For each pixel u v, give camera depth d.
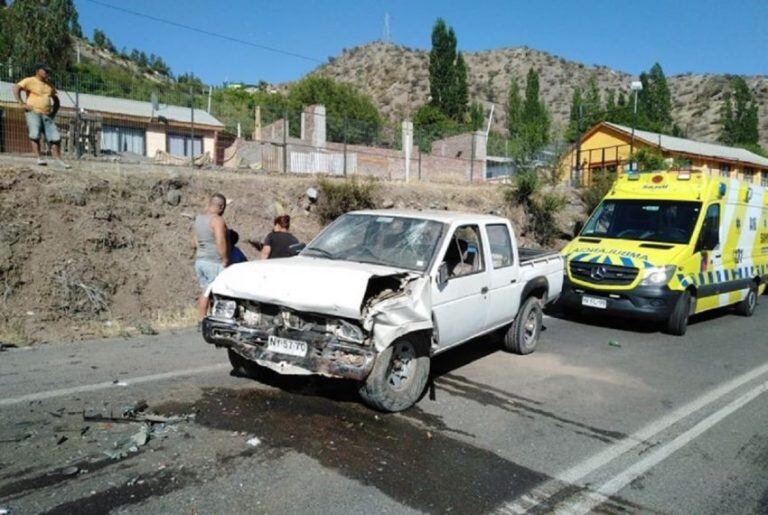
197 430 4.62
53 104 11.98
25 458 4.02
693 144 41.75
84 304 8.48
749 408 5.96
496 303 6.76
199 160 19.97
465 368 6.91
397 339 5.12
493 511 3.71
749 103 106.94
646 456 4.69
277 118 37.97
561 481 4.18
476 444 4.71
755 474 4.44
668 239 9.98
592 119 56.91
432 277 5.62
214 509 3.53
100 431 4.50
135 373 5.96
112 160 13.61
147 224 10.74
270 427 4.75
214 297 5.41
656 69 78.00
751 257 11.80
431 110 63.50
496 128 102.44
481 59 169.38
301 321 4.96
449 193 18.55
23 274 8.45
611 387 6.48
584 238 10.71
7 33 44.06
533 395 6.05
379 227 6.34
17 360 6.27
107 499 3.57
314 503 3.66
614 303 9.46
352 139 28.97
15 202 9.48
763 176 45.56
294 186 14.47
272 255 8.33
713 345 8.90
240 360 5.88
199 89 56.03
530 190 19.62
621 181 11.40
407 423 5.05
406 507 3.68
